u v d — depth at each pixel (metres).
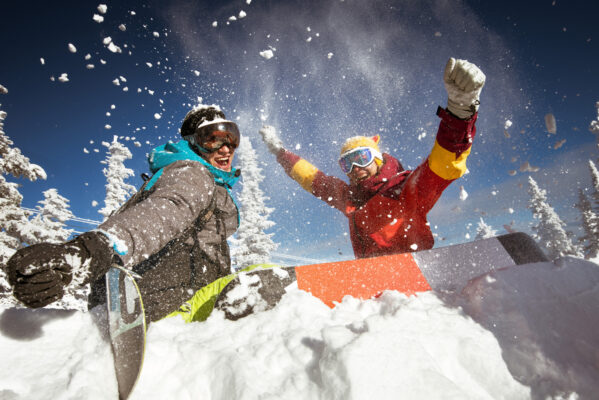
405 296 1.35
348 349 0.83
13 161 9.32
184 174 1.49
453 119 2.08
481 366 0.92
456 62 1.82
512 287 1.19
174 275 1.59
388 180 3.13
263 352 1.00
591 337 1.00
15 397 0.83
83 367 0.92
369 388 0.75
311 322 1.18
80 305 10.27
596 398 0.85
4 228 9.48
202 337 1.16
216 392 0.87
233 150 2.17
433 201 2.67
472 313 1.18
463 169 2.31
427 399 0.73
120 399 0.87
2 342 1.08
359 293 1.50
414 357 0.82
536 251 1.59
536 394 0.87
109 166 14.33
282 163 4.03
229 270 1.91
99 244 0.97
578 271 1.19
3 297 8.12
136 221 1.17
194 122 2.16
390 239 3.06
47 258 0.83
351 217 3.36
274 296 1.35
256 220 14.97
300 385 0.86
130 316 0.94
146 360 0.95
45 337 1.14
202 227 1.75
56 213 12.82
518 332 1.04
